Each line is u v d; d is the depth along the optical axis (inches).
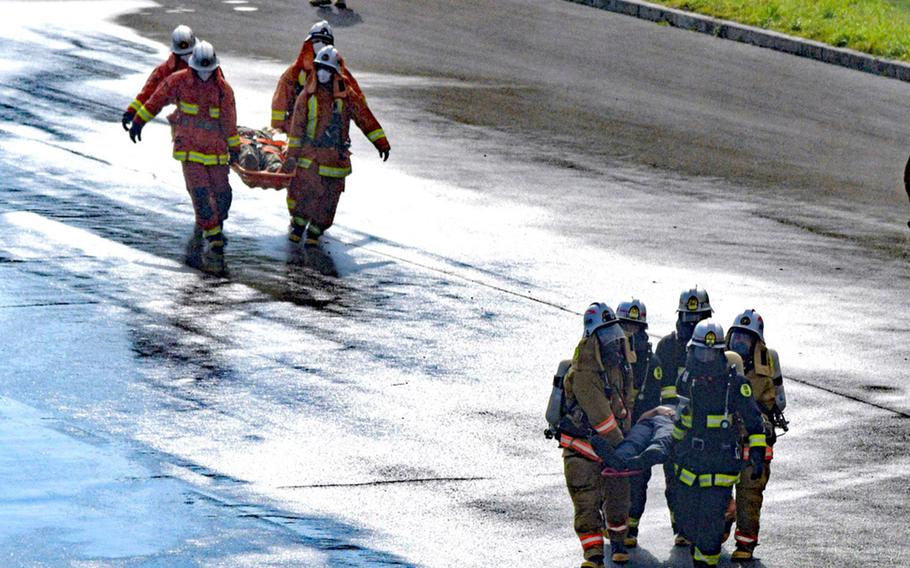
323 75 1282.0
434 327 1124.5
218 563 723.4
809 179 1643.7
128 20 2166.6
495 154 1652.3
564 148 1696.6
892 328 1182.3
